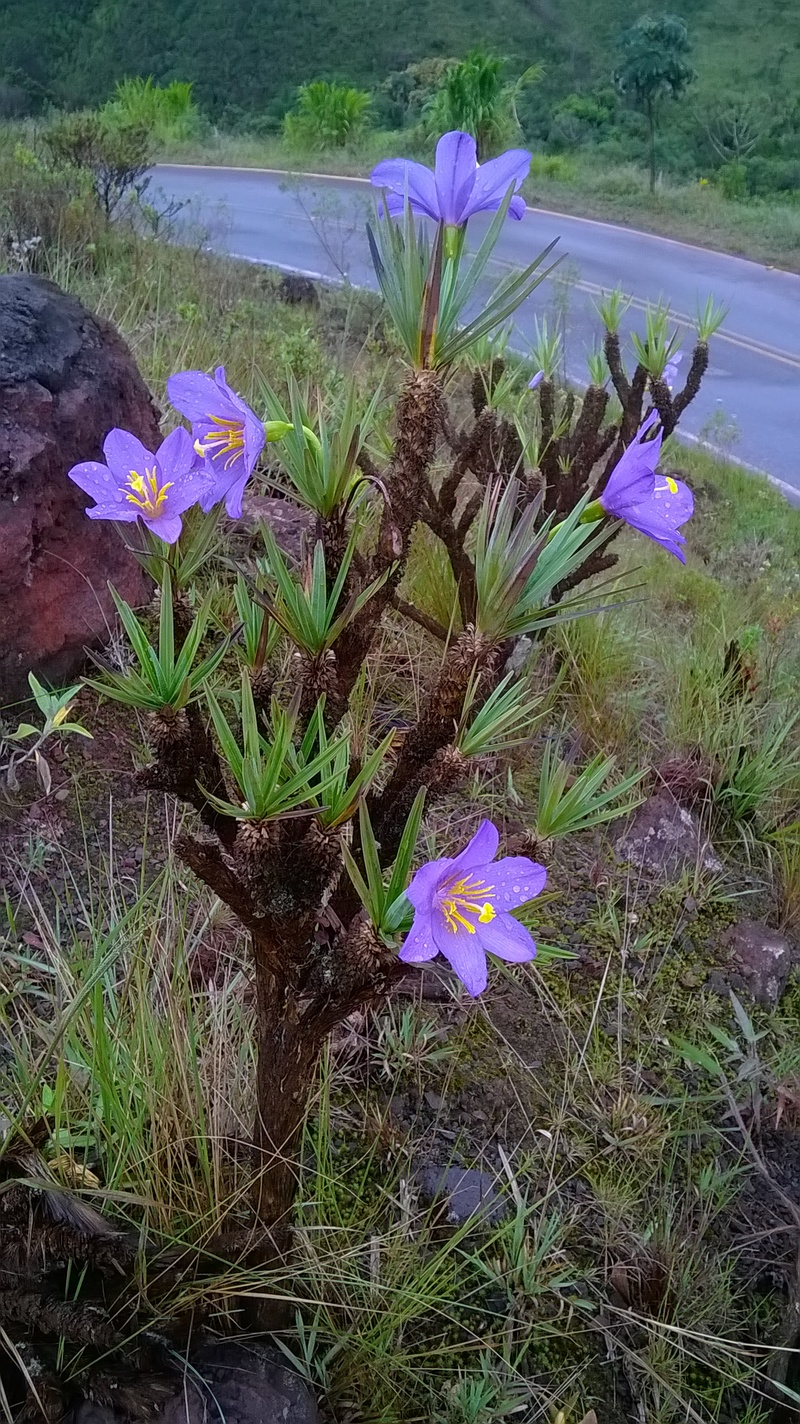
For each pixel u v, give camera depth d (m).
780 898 1.96
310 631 0.71
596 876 1.84
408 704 1.95
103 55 24.52
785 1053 1.63
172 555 0.71
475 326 0.70
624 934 1.75
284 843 0.74
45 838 1.54
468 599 1.82
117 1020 1.16
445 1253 1.12
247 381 2.98
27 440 1.67
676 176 16.06
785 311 9.08
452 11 26.12
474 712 0.92
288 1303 1.07
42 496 1.68
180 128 16.30
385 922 0.72
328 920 0.83
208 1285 0.99
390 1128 1.30
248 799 0.69
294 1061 0.88
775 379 7.60
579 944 1.72
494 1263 1.23
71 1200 0.95
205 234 6.39
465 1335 1.17
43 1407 0.90
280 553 0.73
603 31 25.62
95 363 1.87
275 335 3.65
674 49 16.14
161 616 0.67
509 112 13.47
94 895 1.46
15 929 1.37
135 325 3.29
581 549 0.72
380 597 0.77
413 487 0.73
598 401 2.01
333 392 2.57
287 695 0.97
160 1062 1.09
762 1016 1.70
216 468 0.70
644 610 2.82
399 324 0.70
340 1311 1.11
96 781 1.65
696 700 2.28
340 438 0.70
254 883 0.73
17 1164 1.00
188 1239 1.04
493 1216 1.28
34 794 1.60
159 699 0.69
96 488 0.68
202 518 0.72
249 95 24.73
